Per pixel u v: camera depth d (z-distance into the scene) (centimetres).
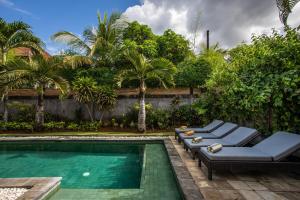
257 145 464
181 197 366
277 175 430
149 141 898
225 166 391
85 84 1201
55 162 670
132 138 912
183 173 442
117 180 513
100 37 1455
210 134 697
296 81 433
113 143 905
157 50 1609
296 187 370
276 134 463
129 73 1145
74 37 1454
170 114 1259
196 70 1269
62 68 1277
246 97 614
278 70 502
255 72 583
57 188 399
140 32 1645
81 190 399
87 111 1371
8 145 900
